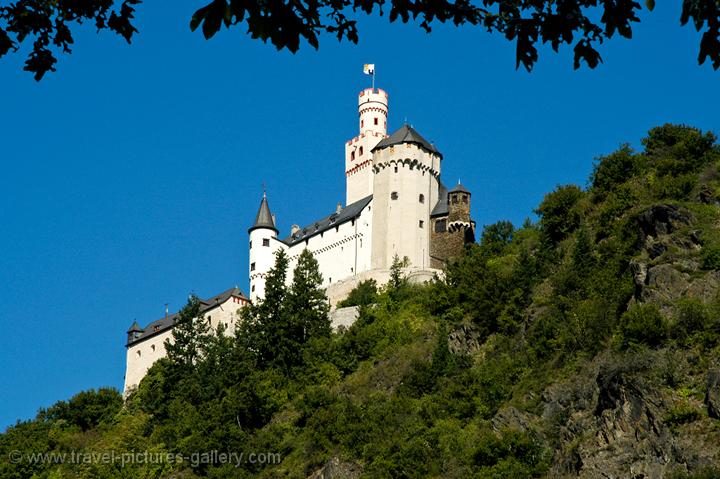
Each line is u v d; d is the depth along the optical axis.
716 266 63.66
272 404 90.25
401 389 80.50
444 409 72.81
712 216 70.56
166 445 91.06
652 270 66.00
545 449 61.38
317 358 96.75
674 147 87.88
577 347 69.50
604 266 78.88
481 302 87.12
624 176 90.62
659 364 56.78
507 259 99.94
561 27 16.88
